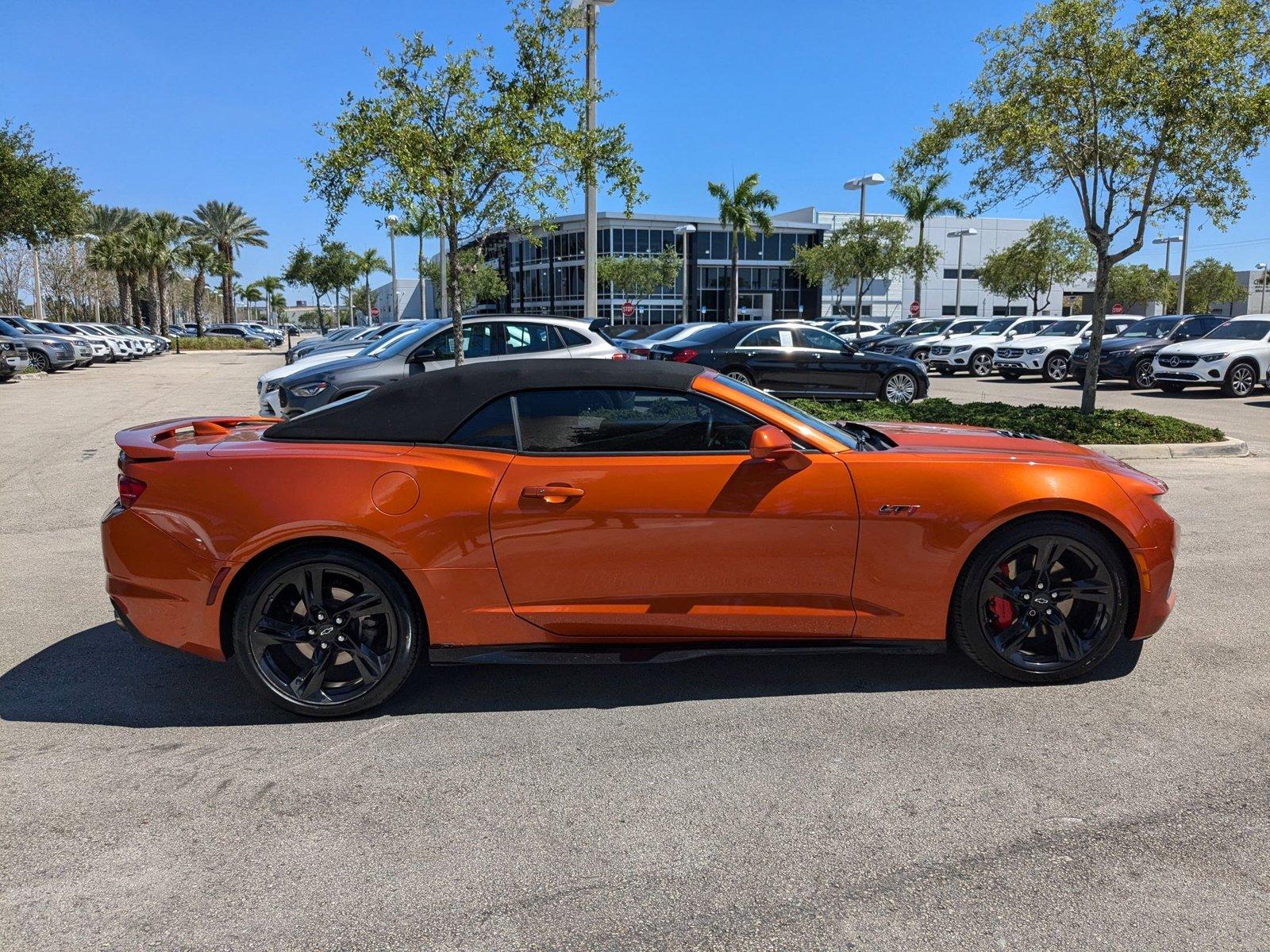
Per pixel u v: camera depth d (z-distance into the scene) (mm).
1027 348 22344
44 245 26484
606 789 3094
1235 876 2555
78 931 2367
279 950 2295
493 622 3596
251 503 3475
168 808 2980
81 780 3170
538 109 9414
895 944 2293
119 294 58344
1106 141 10547
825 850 2711
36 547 6441
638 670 4145
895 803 2975
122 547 3568
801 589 3641
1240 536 6414
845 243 42125
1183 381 17719
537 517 3531
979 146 11234
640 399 3678
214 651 3588
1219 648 4277
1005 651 3812
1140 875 2566
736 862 2660
